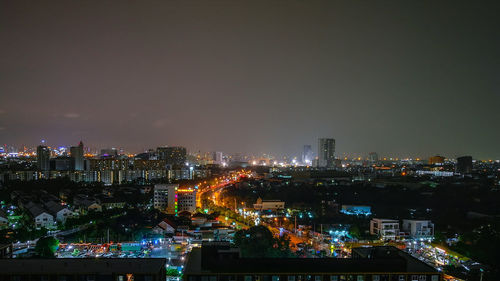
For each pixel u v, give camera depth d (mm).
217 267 93375
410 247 176500
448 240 188625
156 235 196500
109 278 91688
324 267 93250
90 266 96188
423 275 92875
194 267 95125
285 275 92438
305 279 92500
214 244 109562
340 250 163875
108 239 175375
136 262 99500
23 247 167875
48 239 146000
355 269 93375
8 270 92688
